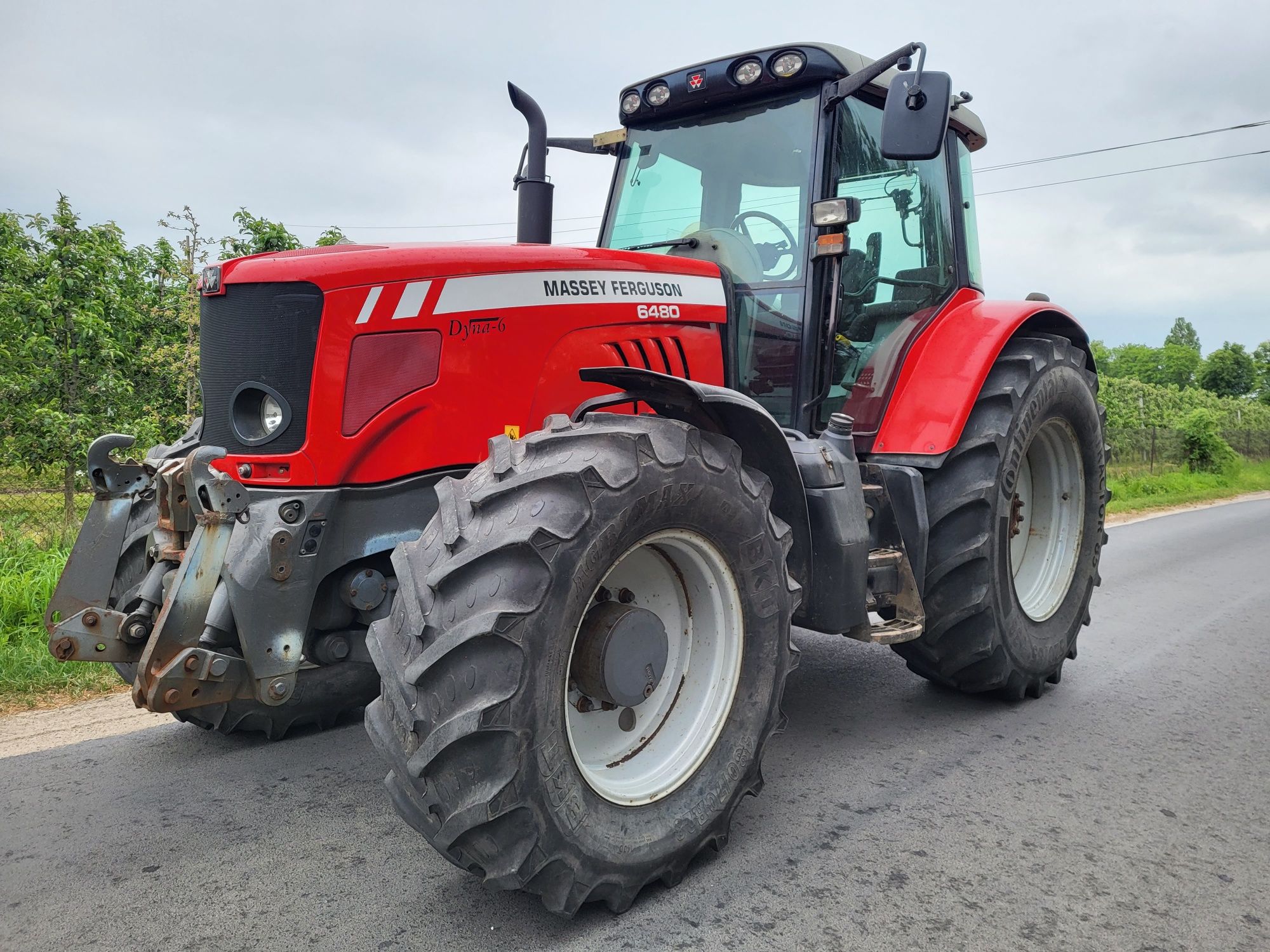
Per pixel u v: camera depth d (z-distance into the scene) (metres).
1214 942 2.04
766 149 3.30
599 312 2.83
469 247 2.66
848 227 3.31
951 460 3.40
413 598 1.95
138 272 8.34
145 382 7.95
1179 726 3.45
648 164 3.65
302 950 1.95
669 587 2.42
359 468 2.47
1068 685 3.99
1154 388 29.75
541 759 1.90
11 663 3.89
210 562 2.29
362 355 2.43
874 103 3.48
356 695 3.26
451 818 1.86
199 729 3.30
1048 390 3.59
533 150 3.41
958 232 3.93
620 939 2.02
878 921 2.11
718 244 3.35
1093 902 2.20
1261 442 27.19
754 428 2.46
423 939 2.00
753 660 2.42
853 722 3.48
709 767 2.32
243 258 2.56
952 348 3.54
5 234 7.42
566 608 1.95
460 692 1.85
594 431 2.14
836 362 3.32
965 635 3.40
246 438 2.49
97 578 2.63
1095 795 2.81
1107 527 10.52
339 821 2.56
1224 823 2.63
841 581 2.76
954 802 2.76
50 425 6.60
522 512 1.96
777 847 2.46
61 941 1.97
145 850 2.39
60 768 2.93
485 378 2.61
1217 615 5.41
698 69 3.36
